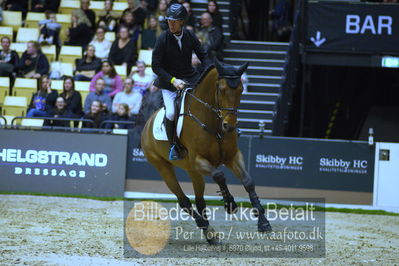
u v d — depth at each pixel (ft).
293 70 57.47
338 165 45.24
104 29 60.80
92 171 46.60
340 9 56.85
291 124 65.92
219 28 56.90
